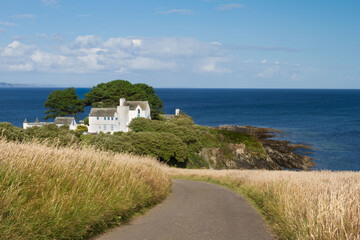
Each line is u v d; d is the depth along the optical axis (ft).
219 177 108.17
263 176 72.74
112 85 411.13
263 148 269.03
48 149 32.22
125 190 34.53
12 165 23.59
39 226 20.06
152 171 52.54
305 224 22.20
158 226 28.86
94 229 25.05
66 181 27.07
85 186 28.14
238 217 35.29
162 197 48.98
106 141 150.00
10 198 20.16
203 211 39.19
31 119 553.23
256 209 42.68
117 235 25.08
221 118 586.45
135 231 26.61
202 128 271.28
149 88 437.58
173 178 124.26
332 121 508.94
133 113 316.19
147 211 37.91
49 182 25.12
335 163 242.78
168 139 201.46
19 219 19.40
